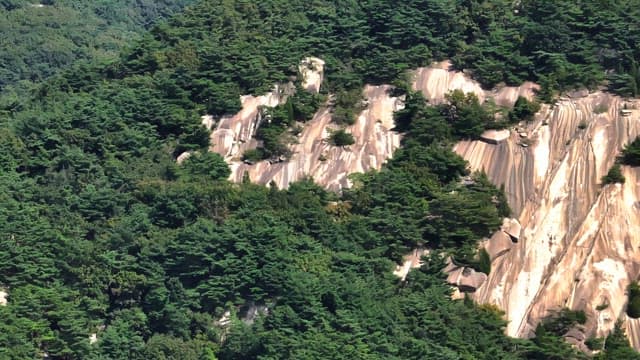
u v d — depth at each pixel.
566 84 138.38
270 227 124.44
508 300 122.12
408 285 120.88
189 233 124.69
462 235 124.69
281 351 111.25
